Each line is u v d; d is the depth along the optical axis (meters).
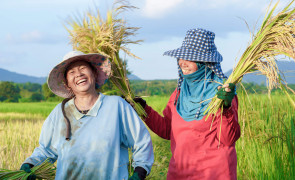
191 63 2.93
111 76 3.05
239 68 2.68
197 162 2.84
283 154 3.88
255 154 4.37
